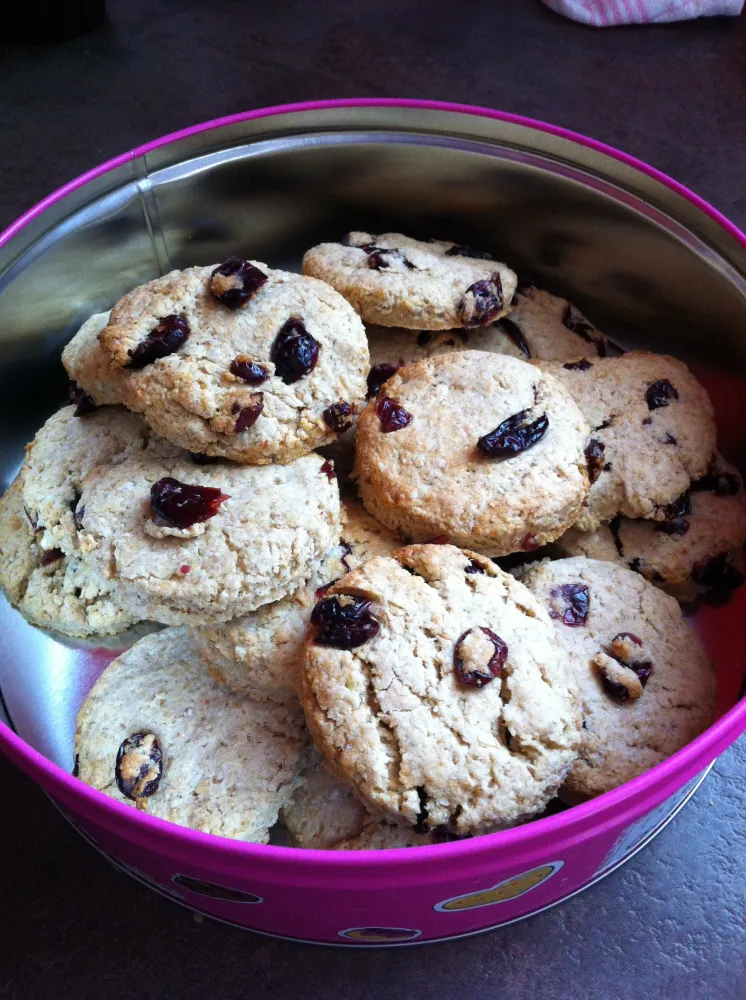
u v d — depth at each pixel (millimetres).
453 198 303
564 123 396
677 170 382
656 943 263
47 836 275
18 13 408
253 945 264
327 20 431
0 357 279
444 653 222
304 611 242
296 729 238
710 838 277
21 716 259
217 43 424
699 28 423
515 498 247
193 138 281
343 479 278
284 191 302
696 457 274
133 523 239
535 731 218
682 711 241
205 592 230
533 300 311
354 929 237
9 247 264
